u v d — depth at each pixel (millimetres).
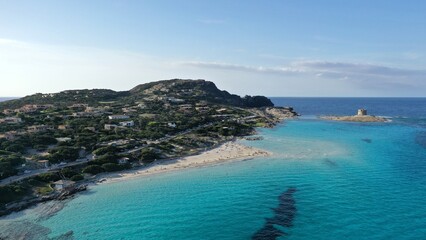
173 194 74750
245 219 60969
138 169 97688
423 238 52375
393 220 58875
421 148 124812
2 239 54969
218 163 103875
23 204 69062
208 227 58094
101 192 77000
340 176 86250
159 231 56938
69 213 65000
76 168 93000
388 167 94938
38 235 56219
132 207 67438
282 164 100875
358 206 65500
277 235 54844
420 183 79312
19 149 101750
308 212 63219
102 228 58344
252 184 80875
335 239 52875
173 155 115062
